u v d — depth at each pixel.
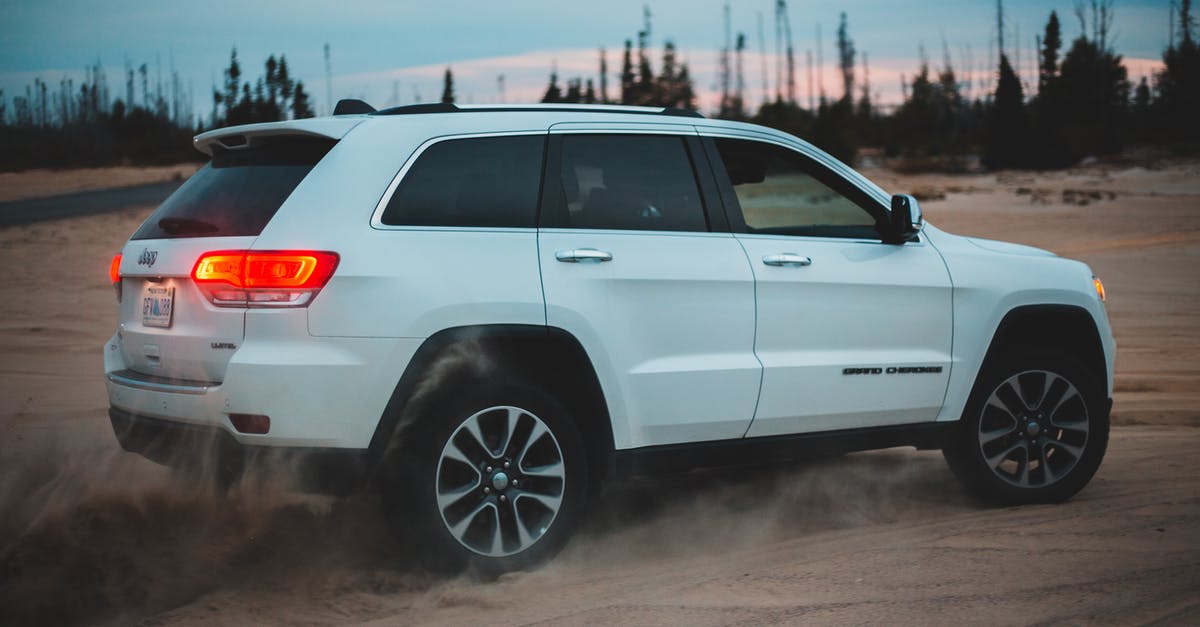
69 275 16.02
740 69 112.69
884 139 80.88
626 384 4.07
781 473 5.68
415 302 3.68
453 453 3.77
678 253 4.20
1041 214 32.16
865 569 3.77
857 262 4.59
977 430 4.88
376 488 3.72
